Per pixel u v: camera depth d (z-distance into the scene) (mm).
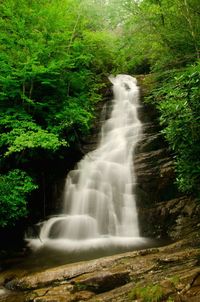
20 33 10758
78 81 12297
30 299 5664
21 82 10352
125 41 12797
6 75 10234
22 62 10352
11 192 8641
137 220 9555
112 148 12133
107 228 9867
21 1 11422
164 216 9172
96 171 11078
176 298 4730
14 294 6059
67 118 10766
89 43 13680
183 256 6348
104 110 14375
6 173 10281
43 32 11031
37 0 12031
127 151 11555
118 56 14969
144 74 18547
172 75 10492
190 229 8414
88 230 9805
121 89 15617
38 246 9133
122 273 6074
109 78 16688
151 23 11688
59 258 7883
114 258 6648
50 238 9758
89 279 6039
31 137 9383
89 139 12867
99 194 10422
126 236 9438
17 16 11227
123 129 13188
